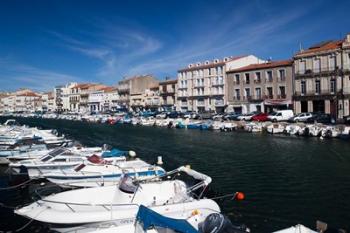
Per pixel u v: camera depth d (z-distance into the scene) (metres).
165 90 102.31
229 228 10.41
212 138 44.56
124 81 120.50
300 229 10.29
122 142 42.28
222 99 83.00
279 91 68.62
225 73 81.88
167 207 12.45
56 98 163.38
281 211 15.49
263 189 19.05
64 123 82.06
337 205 16.20
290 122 54.00
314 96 61.09
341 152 30.78
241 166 25.52
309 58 62.31
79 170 19.44
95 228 12.29
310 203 16.55
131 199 14.08
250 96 74.69
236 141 40.72
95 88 143.75
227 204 16.34
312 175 22.09
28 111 149.38
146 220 10.40
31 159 22.78
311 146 34.94
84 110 134.00
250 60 85.50
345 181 20.44
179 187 15.04
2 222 14.65
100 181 18.53
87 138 47.31
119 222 12.38
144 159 29.52
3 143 31.58
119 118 80.94
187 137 46.62
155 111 95.81
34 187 18.81
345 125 45.22
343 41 57.25
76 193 14.27
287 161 27.09
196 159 29.03
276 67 68.88
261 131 49.81
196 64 94.50
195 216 11.96
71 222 12.02
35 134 39.44
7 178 22.16
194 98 91.38
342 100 56.91
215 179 21.55
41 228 13.67
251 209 15.76
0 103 188.25
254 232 13.36
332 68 58.81
